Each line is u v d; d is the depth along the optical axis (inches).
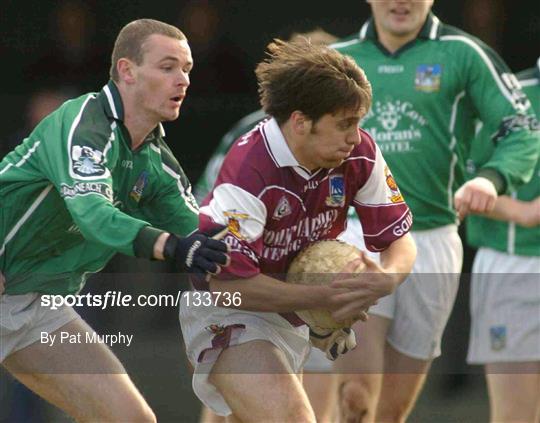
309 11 1407.5
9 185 729.6
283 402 673.0
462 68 930.7
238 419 719.1
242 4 1392.7
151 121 725.3
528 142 912.9
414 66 935.0
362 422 909.2
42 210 733.3
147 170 740.0
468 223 1011.9
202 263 650.2
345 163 684.1
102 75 1359.5
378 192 699.4
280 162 666.8
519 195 975.0
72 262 756.6
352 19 1418.6
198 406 959.0
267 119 708.7
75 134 700.0
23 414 974.4
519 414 969.5
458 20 1425.9
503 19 1432.1
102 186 687.1
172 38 720.3
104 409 736.3
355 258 682.8
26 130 1212.5
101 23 1396.4
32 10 1376.7
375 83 941.2
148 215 760.3
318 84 647.8
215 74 1346.0
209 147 1270.9
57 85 1343.5
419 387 949.8
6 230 737.6
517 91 925.8
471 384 1053.2
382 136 945.5
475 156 955.3
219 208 672.4
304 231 689.6
